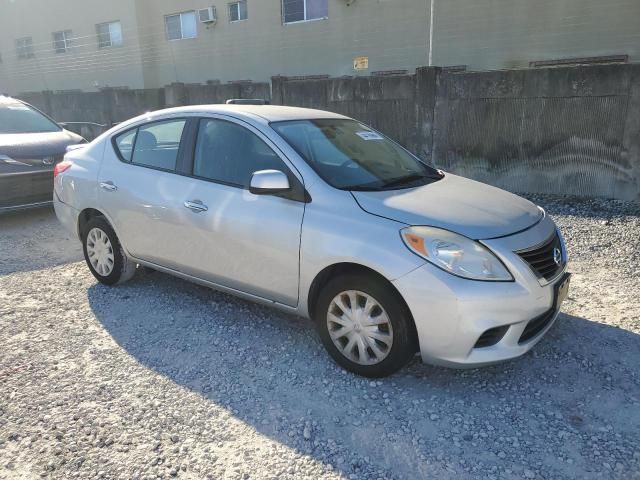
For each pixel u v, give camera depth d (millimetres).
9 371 3369
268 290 3555
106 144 4660
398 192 3430
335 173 3494
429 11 12688
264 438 2744
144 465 2555
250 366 3418
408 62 13336
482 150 8031
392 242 2977
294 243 3314
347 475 2484
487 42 12070
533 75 7359
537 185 7727
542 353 3518
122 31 19641
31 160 6977
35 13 22625
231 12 16625
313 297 3400
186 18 17875
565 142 7367
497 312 2861
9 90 25281
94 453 2639
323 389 3154
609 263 5125
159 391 3154
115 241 4551
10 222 7293
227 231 3635
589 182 7324
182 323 4027
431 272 2865
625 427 2783
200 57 17844
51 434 2777
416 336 3045
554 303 3182
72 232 4922
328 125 4109
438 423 2840
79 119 14836
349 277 3141
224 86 11164
